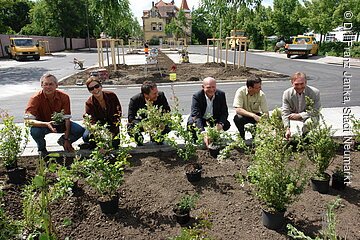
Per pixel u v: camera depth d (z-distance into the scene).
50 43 45.59
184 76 15.84
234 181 3.88
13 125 4.02
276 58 29.38
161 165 4.36
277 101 10.22
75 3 49.03
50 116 4.69
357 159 4.48
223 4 19.14
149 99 4.79
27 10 56.97
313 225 3.01
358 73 17.39
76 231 3.00
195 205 3.38
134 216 3.23
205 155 4.62
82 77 15.57
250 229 2.97
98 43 16.83
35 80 15.52
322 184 3.57
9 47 29.42
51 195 2.86
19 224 2.53
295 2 44.25
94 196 3.55
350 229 2.94
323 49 33.56
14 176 3.81
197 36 76.88
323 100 10.12
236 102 5.27
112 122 4.84
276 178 2.87
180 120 4.39
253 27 49.38
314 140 3.65
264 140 3.17
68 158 4.59
